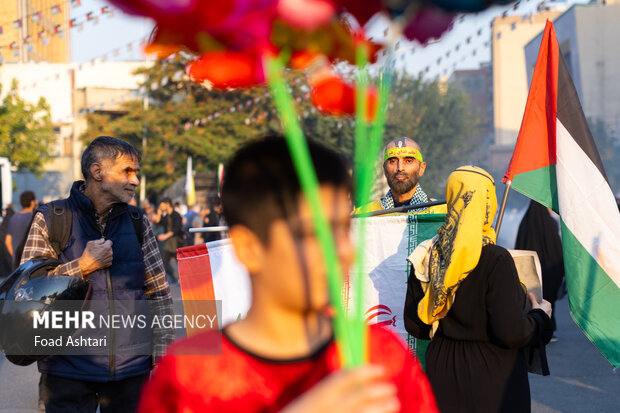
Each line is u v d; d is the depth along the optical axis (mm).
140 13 812
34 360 2621
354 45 891
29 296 2545
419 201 4168
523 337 2441
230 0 830
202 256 3783
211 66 881
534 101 3508
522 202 33562
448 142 38281
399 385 1282
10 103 38125
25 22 10703
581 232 3385
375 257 3492
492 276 2488
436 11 875
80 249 2836
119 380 2777
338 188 1084
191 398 1129
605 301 3322
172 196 32031
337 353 1140
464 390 2529
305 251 1059
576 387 5816
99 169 2861
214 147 31469
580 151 3430
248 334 1140
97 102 47625
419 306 2646
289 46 895
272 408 1112
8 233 10852
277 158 1080
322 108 917
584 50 48094
